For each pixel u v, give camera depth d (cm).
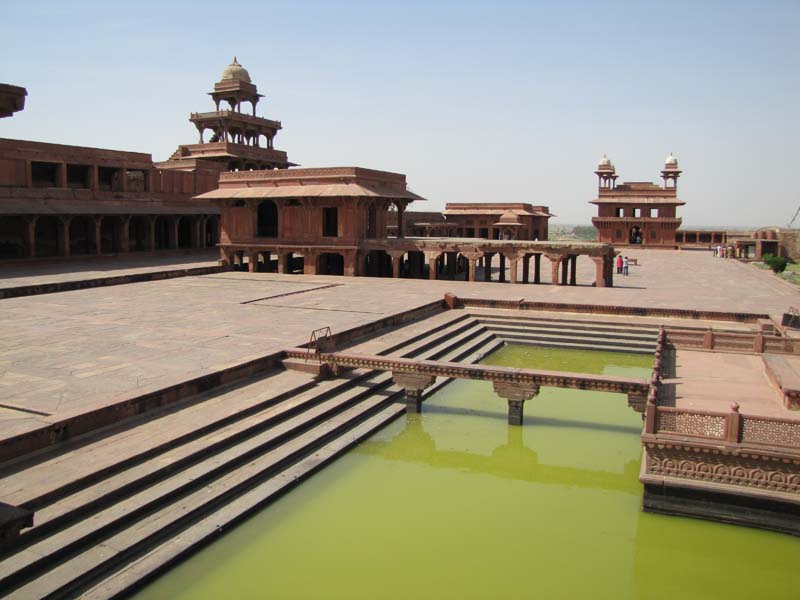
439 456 1159
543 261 4806
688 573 803
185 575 767
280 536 866
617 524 923
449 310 2277
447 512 952
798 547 848
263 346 1455
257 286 2653
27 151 3106
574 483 1061
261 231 3912
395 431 1270
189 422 1038
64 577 693
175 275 2967
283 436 1093
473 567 807
